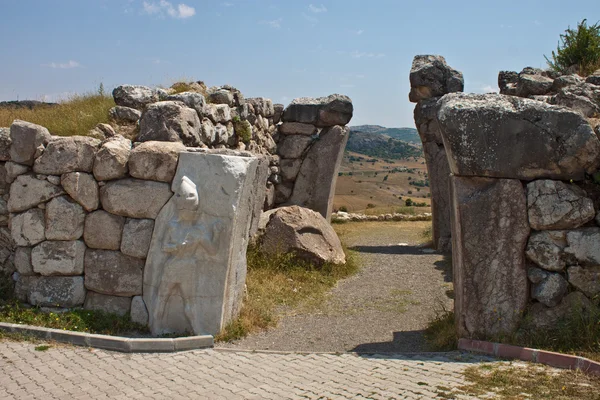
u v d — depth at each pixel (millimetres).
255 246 9047
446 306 7469
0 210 6316
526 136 5266
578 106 6504
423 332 6445
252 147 11359
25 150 6023
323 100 13430
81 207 6027
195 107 8219
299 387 4359
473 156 5352
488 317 5391
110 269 6000
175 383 4445
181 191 5641
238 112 10750
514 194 5316
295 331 6410
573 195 5230
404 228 15312
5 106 11438
